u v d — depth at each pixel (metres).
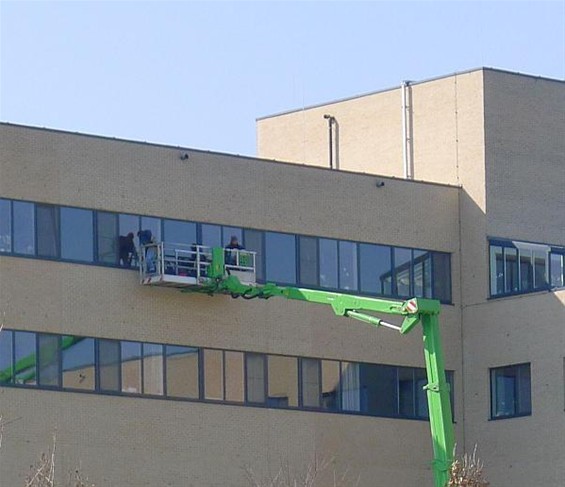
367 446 84.06
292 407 82.12
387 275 85.62
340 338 84.00
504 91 88.69
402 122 91.50
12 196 75.75
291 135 97.69
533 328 84.56
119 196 78.38
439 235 87.56
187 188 80.12
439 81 90.00
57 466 75.44
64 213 77.00
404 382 85.62
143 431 77.94
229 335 80.75
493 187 87.69
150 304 78.75
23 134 76.31
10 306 75.25
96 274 77.50
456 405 87.06
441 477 76.56
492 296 86.56
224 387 80.38
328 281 83.81
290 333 82.56
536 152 89.19
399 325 85.88
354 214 84.94
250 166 82.06
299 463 81.94
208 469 79.44
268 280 81.94
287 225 82.81
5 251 75.38
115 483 76.88
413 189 87.06
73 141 77.50
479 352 86.75
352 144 94.25
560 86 90.44
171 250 78.94
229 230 81.06
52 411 75.69
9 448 74.38
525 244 88.25
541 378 83.94
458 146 88.81
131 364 78.00
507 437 85.00
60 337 76.31
